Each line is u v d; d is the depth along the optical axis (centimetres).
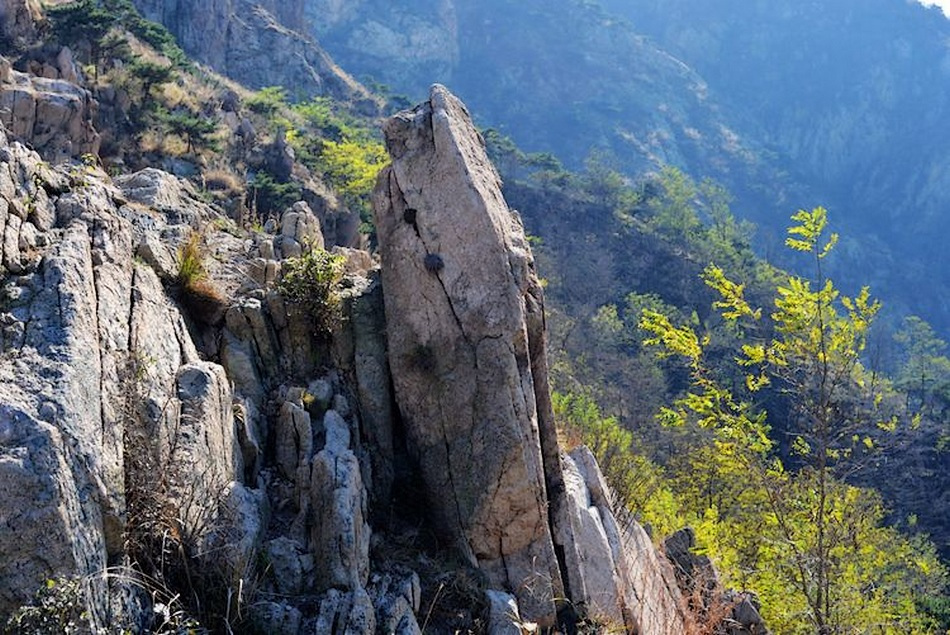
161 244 802
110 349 596
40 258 605
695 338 1177
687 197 10981
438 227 815
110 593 498
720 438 1197
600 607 802
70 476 490
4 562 460
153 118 3634
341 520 640
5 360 523
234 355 776
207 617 550
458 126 866
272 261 909
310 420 745
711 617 934
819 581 1081
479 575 743
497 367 772
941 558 4244
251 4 10525
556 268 7706
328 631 575
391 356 812
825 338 1102
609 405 4319
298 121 6331
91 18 3756
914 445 5153
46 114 2748
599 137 19700
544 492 778
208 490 602
